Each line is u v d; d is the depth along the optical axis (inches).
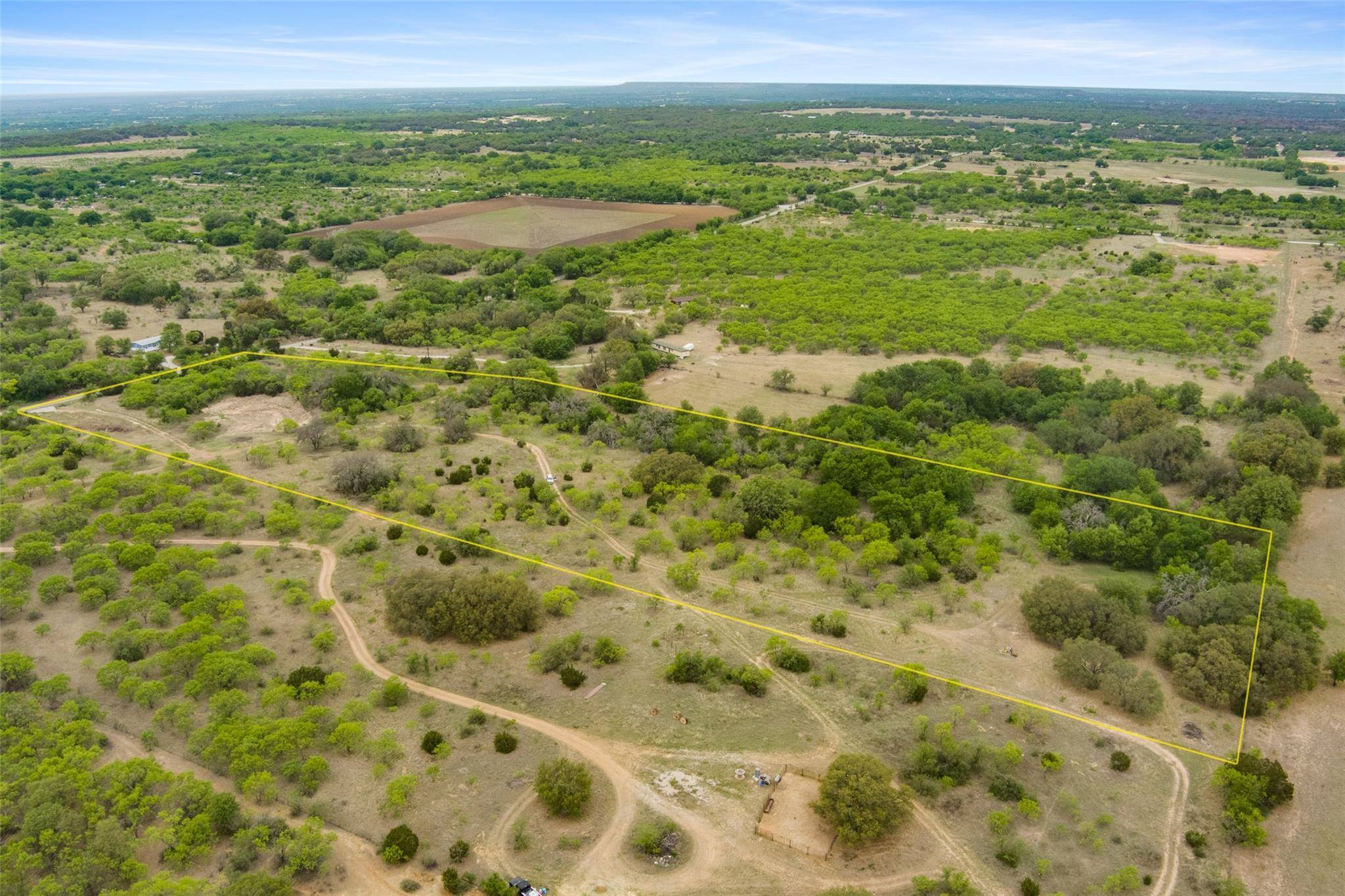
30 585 4168.3
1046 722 3284.9
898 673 3523.6
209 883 2573.8
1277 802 2967.5
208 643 3540.8
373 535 4650.6
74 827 2699.3
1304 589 4301.2
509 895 2519.7
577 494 5059.1
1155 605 4060.0
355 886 2591.0
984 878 2642.7
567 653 3646.7
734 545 4544.8
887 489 5073.8
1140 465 5403.5
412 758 3083.2
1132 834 2829.7
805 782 3004.4
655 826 2810.0
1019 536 4783.5
